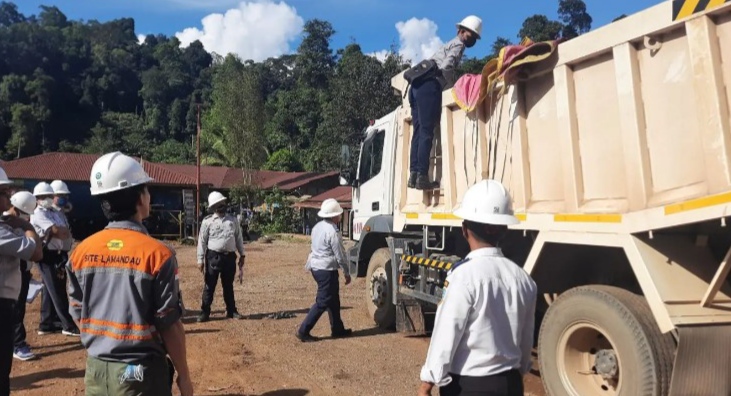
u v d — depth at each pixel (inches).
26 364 263.6
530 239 219.6
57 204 315.9
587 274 207.3
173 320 112.1
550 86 200.4
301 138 2701.8
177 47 4909.0
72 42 4079.7
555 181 198.2
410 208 301.3
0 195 183.6
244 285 513.3
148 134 3496.6
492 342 106.2
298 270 632.4
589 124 185.5
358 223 378.6
